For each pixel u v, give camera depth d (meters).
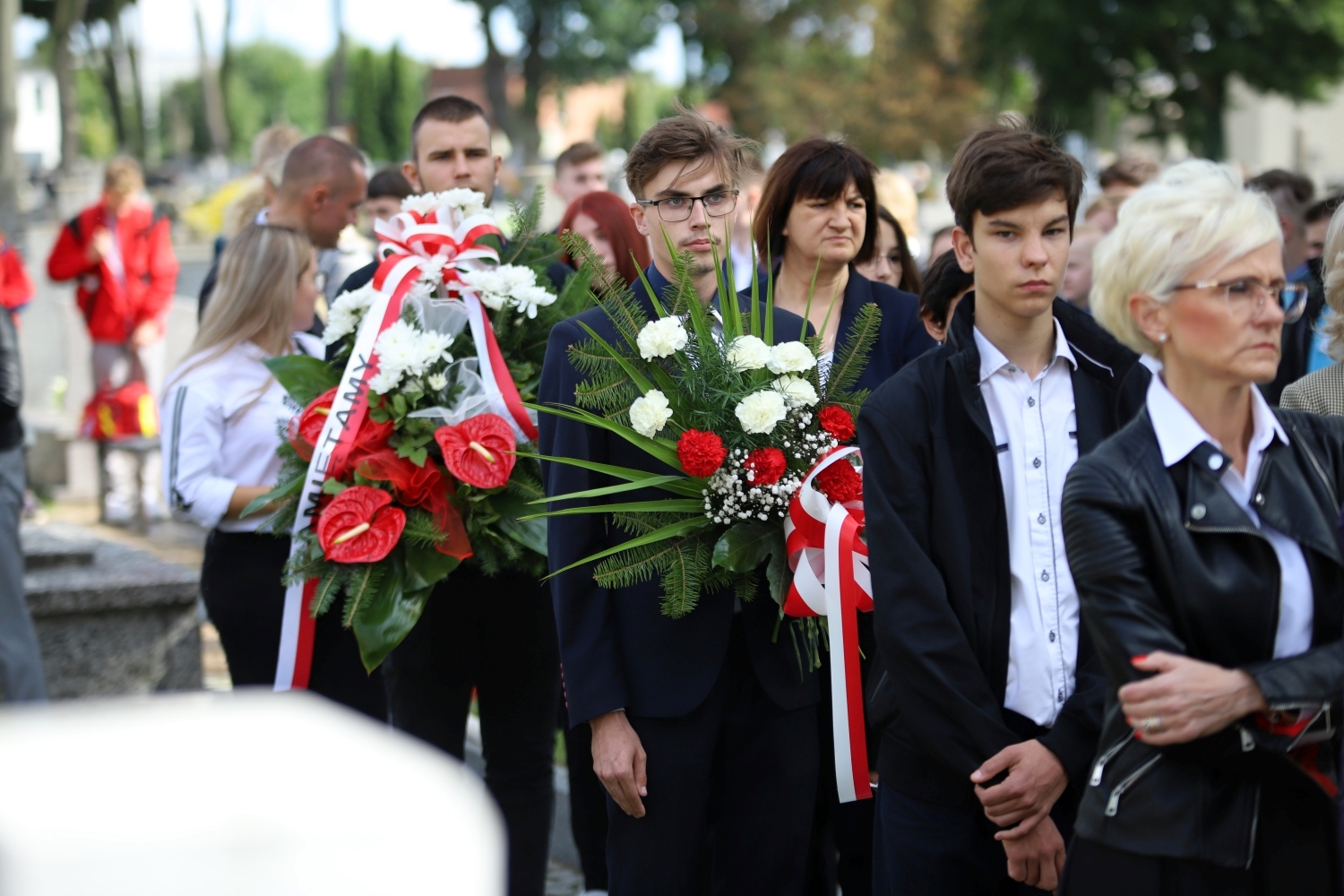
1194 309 1.96
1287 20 30.72
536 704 3.87
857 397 3.14
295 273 4.00
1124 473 2.00
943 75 41.72
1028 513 2.56
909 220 5.86
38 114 63.88
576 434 2.99
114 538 9.48
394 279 3.71
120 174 9.72
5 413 4.82
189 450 3.83
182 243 25.66
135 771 0.45
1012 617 2.53
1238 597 1.94
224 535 3.88
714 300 3.35
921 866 2.55
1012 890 2.59
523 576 3.78
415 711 3.84
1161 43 31.61
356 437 3.54
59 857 0.42
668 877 2.93
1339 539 2.02
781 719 3.04
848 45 44.47
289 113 104.81
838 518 2.84
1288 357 4.10
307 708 0.49
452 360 3.63
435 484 3.54
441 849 0.45
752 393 2.96
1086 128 36.00
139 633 5.86
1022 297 2.54
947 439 2.55
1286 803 1.96
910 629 2.45
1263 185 5.52
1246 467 2.03
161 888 0.42
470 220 3.83
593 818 4.14
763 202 3.88
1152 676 1.90
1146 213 2.02
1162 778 1.97
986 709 2.42
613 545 3.03
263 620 3.86
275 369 3.76
